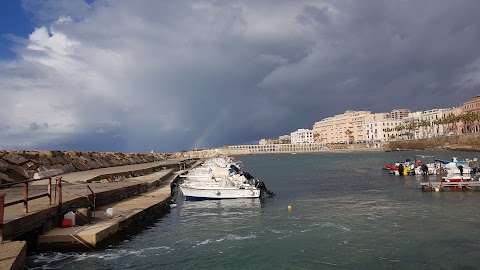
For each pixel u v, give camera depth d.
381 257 18.00
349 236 21.86
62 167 45.56
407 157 126.12
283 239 21.44
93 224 19.48
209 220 27.36
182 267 16.67
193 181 43.88
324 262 17.45
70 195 22.72
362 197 38.00
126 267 16.52
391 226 24.06
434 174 58.25
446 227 23.38
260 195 38.34
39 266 15.85
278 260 17.72
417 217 26.62
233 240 21.33
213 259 17.91
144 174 52.94
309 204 34.31
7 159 35.44
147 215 25.48
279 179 64.69
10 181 31.23
